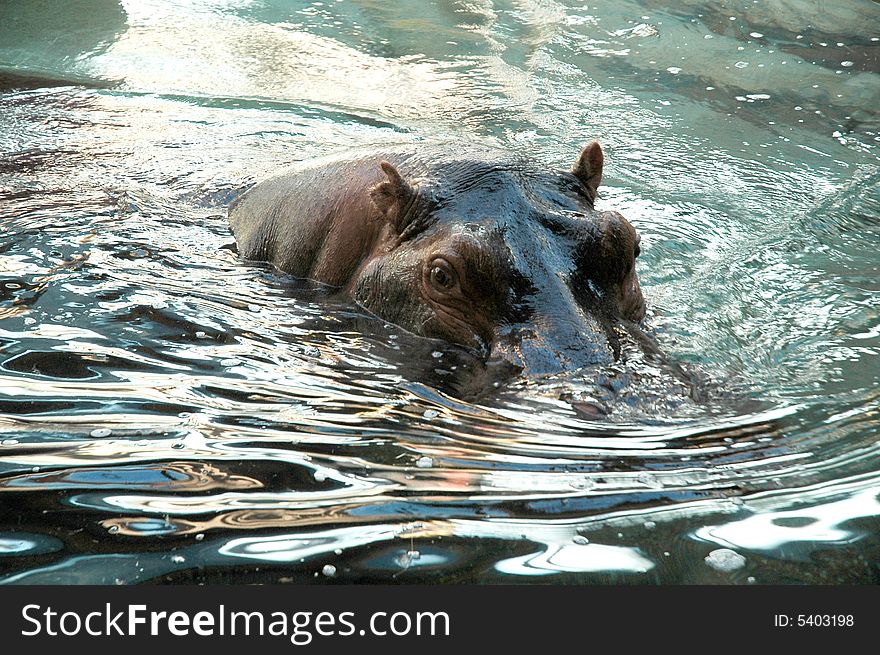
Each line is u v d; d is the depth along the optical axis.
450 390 6.19
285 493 5.00
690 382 6.11
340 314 7.51
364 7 17.88
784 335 7.26
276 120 12.59
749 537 4.62
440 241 7.00
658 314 7.46
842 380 6.46
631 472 5.15
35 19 16.78
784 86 14.23
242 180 9.95
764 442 5.48
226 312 7.46
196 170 10.42
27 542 4.61
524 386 6.01
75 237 8.79
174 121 12.39
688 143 12.19
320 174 8.58
